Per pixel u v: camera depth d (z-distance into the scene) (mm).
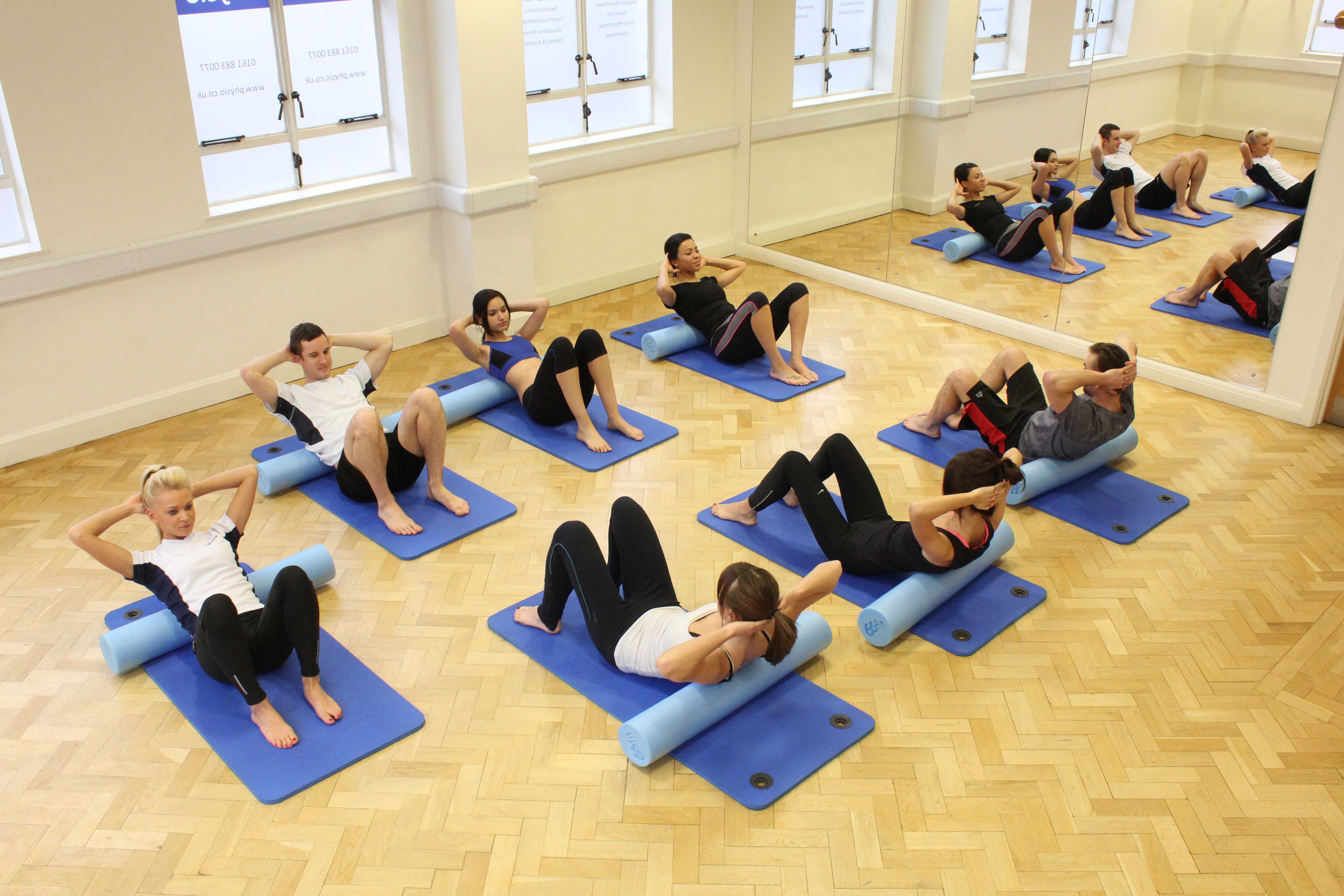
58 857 2352
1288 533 3658
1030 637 3141
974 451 3039
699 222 6469
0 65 3668
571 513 3818
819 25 5691
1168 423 4480
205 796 2531
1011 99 5043
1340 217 4047
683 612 2822
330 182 4875
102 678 2959
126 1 3898
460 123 4883
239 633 2625
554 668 2977
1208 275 4656
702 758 2641
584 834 2428
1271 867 2336
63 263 4012
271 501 3893
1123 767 2633
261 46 4445
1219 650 3068
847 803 2523
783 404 4672
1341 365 4293
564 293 5887
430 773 2609
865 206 5902
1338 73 3949
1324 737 2725
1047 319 5328
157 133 4137
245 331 4699
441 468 3787
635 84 5840
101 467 4121
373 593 3342
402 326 5305
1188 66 4398
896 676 2975
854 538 3318
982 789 2564
